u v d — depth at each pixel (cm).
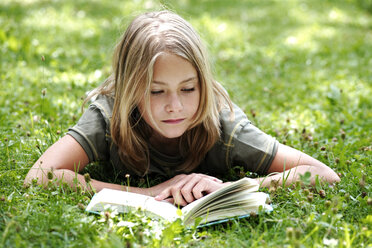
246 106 543
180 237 260
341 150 398
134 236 261
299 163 334
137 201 288
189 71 298
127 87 309
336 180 325
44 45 771
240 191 284
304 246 243
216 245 258
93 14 1130
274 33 1005
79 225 263
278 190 309
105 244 239
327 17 1199
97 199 286
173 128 307
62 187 305
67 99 534
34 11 1079
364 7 1302
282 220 272
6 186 318
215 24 1058
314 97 579
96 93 370
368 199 285
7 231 249
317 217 279
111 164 372
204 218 277
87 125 342
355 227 271
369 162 370
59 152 327
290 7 1344
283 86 624
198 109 314
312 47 863
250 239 258
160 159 353
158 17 318
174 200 298
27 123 444
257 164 340
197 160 351
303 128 453
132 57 305
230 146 342
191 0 1420
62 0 1269
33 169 320
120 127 326
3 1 1176
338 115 515
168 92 298
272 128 461
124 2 1273
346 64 737
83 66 671
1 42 745
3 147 383
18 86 571
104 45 830
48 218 265
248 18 1182
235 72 705
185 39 301
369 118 511
